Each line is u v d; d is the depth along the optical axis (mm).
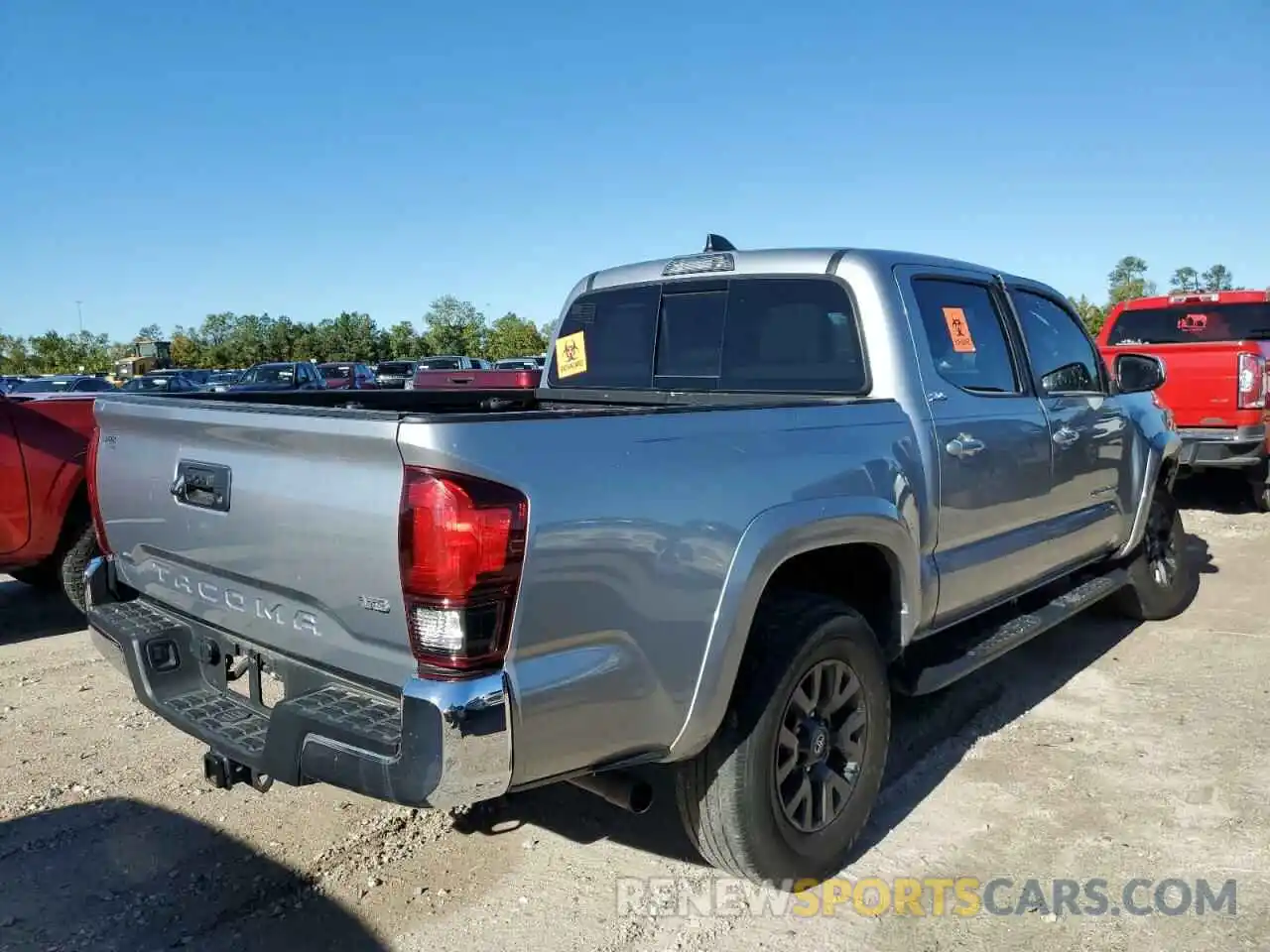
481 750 2291
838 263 3885
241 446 2793
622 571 2543
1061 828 3600
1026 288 4762
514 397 5117
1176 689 5012
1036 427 4363
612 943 2928
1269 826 3578
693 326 4430
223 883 3260
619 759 2645
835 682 3232
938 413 3766
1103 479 5105
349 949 2904
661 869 3348
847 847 3312
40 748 4344
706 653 2742
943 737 4438
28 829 3613
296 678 2752
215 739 2828
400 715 2441
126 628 3242
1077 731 4484
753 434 3004
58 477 5785
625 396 4688
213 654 3121
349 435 2408
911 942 2939
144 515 3270
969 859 3402
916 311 3871
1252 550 8250
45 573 6820
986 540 4113
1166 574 6215
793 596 3191
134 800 3844
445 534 2264
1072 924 3014
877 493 3324
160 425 3141
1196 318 11086
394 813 3744
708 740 2838
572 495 2449
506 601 2336
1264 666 5352
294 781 2547
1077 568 5113
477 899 3158
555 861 3398
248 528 2768
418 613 2314
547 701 2406
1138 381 5129
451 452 2277
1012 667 5371
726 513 2799
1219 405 9102
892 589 3551
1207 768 4070
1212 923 3006
